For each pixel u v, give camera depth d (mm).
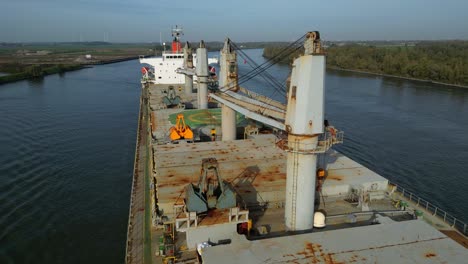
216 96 29000
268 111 22469
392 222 17688
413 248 15102
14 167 43438
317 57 15781
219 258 14617
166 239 18141
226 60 29969
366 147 50594
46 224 31438
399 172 42719
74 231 30609
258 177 22312
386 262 14203
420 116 66938
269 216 20250
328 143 17328
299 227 18375
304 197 17828
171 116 38219
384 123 62094
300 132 16500
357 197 21594
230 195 17516
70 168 43812
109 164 45312
